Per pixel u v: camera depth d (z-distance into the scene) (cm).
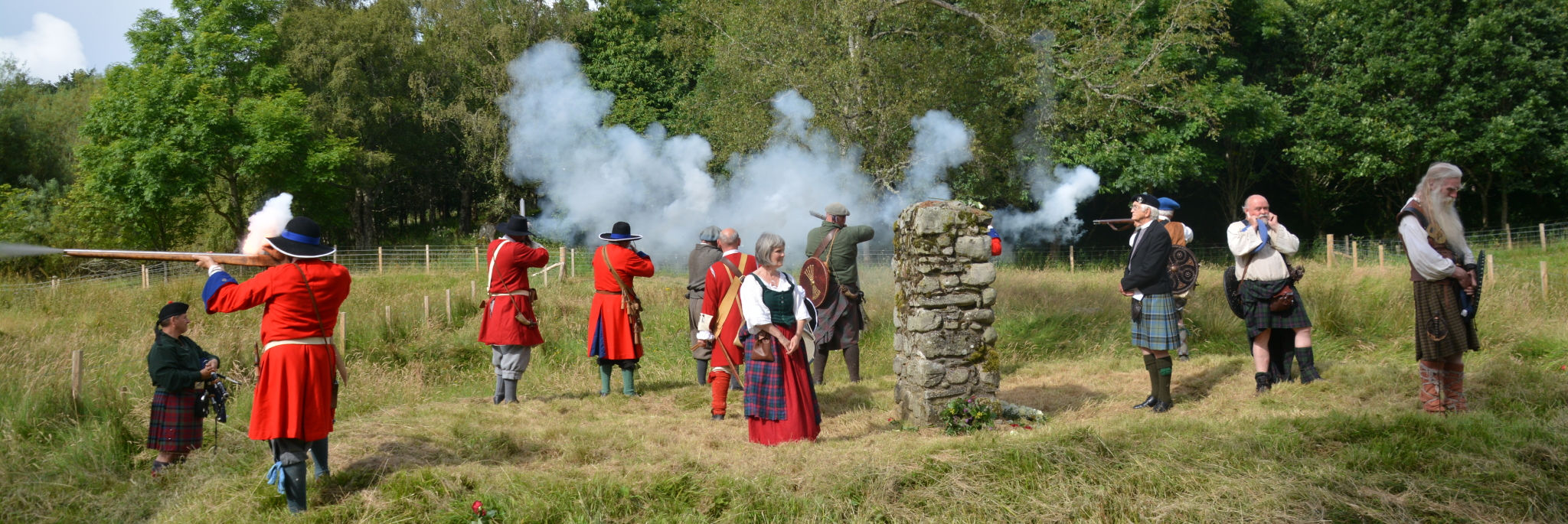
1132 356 820
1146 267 558
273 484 423
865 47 2031
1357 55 2525
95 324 1174
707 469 443
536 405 660
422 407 641
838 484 410
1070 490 397
